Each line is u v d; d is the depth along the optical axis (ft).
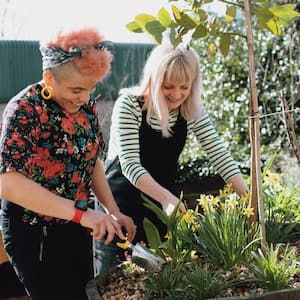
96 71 5.32
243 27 18.90
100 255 8.07
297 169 15.56
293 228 7.28
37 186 5.40
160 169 7.72
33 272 6.11
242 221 6.35
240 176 7.52
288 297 5.08
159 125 7.47
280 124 18.51
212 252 6.21
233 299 4.95
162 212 6.35
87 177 6.31
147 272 6.09
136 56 20.77
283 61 18.56
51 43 5.37
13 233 6.02
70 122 5.87
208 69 19.51
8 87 19.45
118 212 6.73
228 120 19.21
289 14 6.11
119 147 7.20
